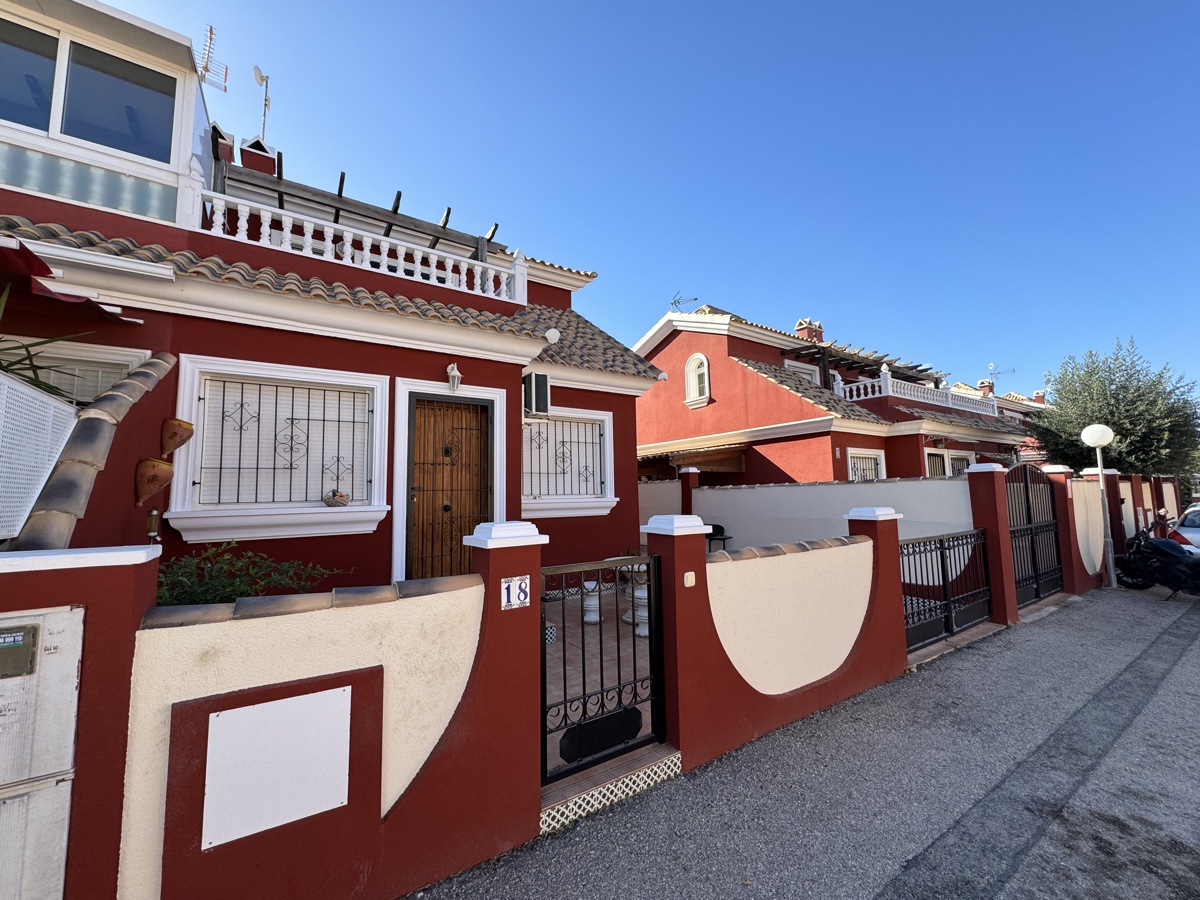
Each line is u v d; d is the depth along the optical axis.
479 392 5.91
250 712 1.94
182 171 4.87
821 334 19.27
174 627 1.84
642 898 2.33
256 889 1.91
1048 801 3.07
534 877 2.44
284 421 4.89
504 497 6.00
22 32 4.34
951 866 2.55
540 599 2.86
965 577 6.64
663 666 3.46
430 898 2.28
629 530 8.58
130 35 4.62
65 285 3.83
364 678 2.20
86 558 1.64
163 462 3.70
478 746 2.52
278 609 2.04
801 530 9.77
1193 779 3.29
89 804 1.61
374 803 2.19
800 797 3.09
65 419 2.35
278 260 5.23
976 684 4.77
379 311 5.00
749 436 14.48
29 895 1.50
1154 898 2.36
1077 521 8.70
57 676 1.58
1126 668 5.17
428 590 2.45
